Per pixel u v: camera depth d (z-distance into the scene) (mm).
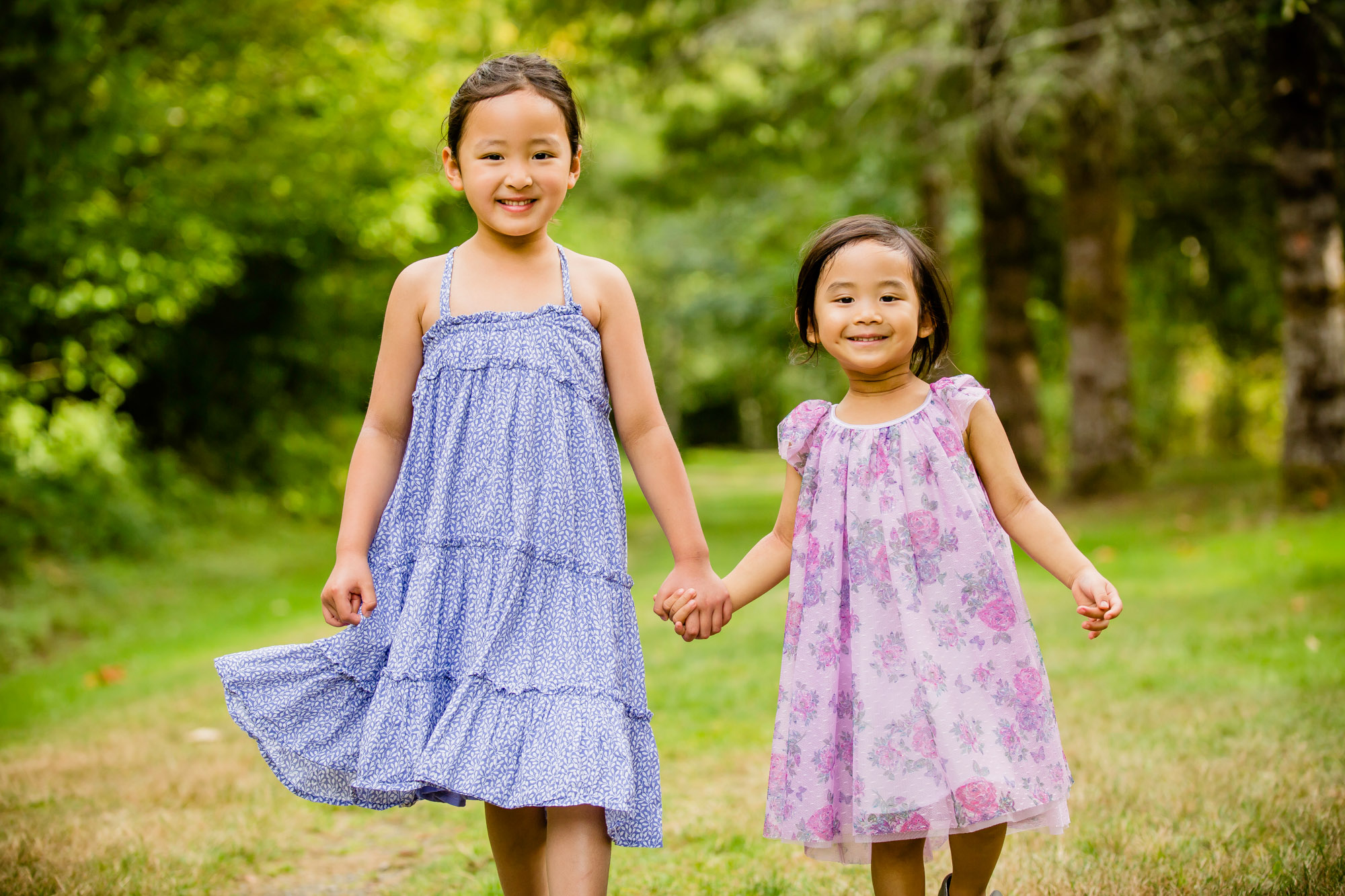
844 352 2398
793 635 2420
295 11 10773
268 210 12156
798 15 12008
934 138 12734
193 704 5691
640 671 2355
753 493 23406
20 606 8641
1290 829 2994
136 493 12156
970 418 2424
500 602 2217
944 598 2320
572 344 2352
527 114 2328
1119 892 2672
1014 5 10734
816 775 2334
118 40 9477
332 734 2279
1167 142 11383
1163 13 9469
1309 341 9406
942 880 2947
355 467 2400
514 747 2158
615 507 2361
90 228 10016
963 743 2236
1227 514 10156
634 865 3143
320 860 3357
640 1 13281
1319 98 9180
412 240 14531
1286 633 5602
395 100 12211
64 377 11688
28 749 4898
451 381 2328
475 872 3195
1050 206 14844
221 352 15234
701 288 29891
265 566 12109
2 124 8125
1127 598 7148
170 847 3391
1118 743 3920
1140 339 19016
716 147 15266
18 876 3090
